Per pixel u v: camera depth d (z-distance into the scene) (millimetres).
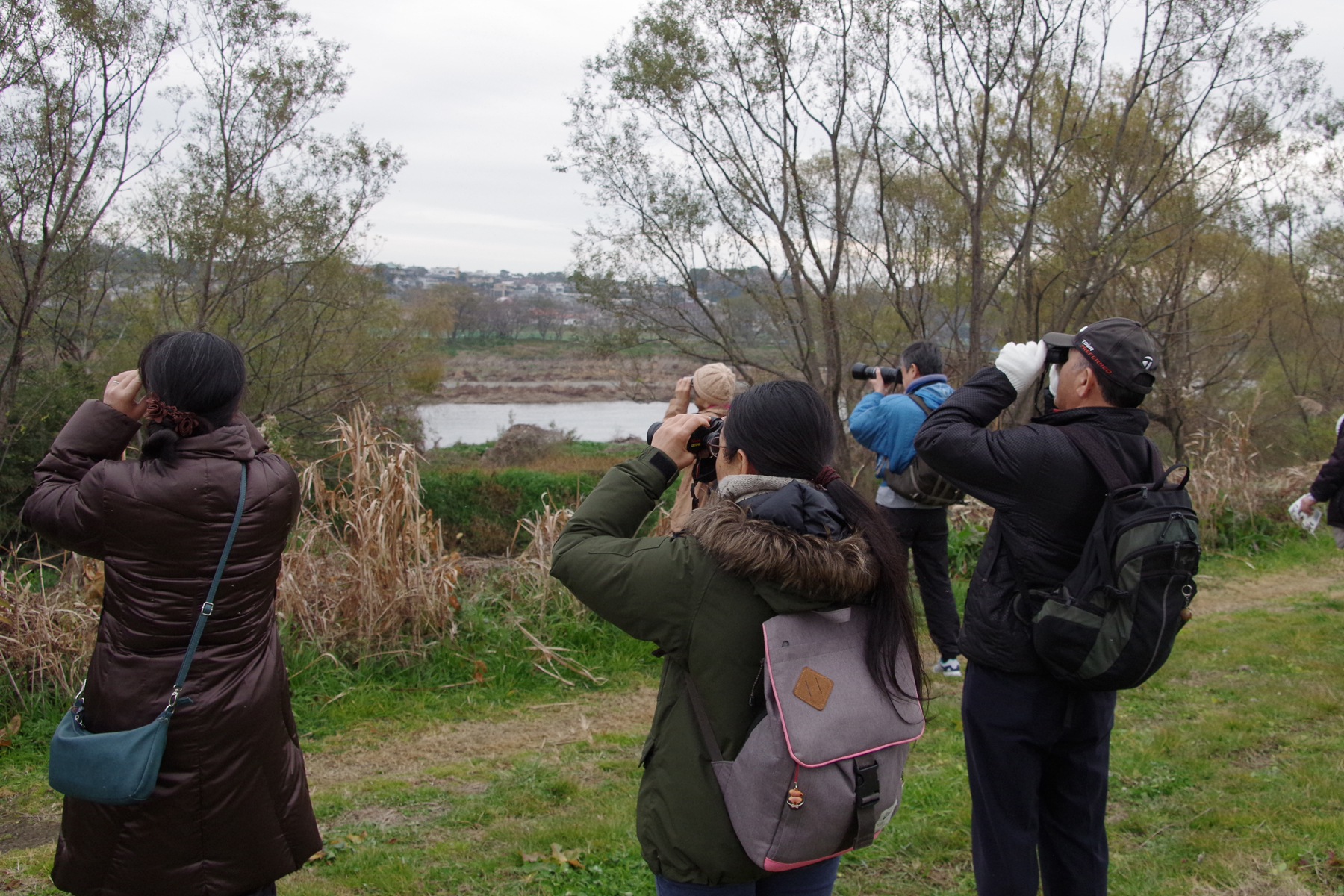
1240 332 19969
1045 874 2535
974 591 2490
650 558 1789
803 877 1872
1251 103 13383
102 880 2133
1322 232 18875
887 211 16078
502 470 23953
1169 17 12805
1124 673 2201
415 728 4844
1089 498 2311
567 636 5980
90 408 2252
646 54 13008
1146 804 3688
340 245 15641
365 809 3857
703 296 15250
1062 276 16344
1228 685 5234
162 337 2217
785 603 1712
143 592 2129
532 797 3920
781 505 1732
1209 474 9656
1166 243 16500
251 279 15305
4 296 12672
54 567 6113
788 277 15023
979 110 14250
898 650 1819
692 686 1800
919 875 3184
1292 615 6734
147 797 2068
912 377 5223
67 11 10648
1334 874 2992
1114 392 2387
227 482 2178
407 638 5652
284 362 17375
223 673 2180
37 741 4551
